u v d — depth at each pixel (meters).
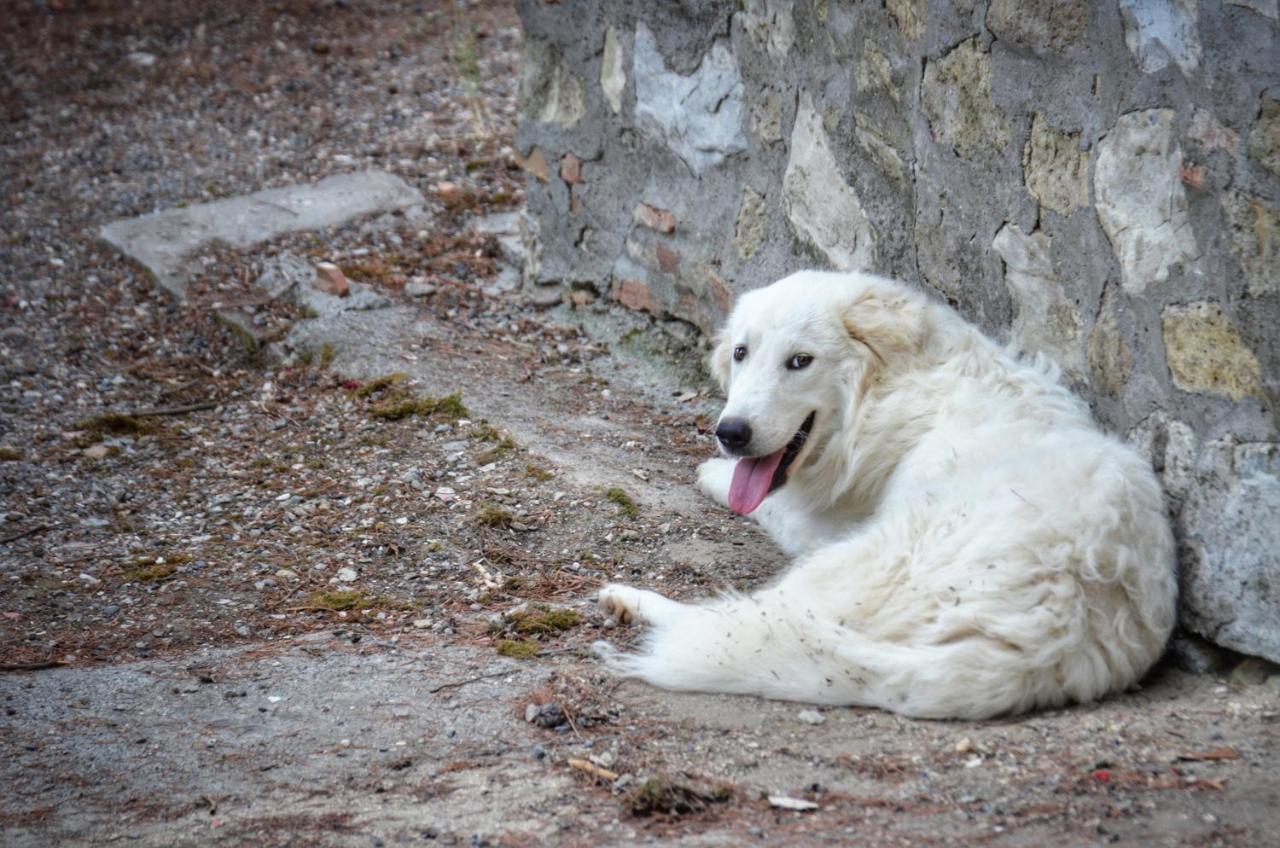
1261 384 6.51
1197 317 6.87
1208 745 6.16
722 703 6.91
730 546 9.35
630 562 9.07
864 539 7.55
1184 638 7.24
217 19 24.16
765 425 8.51
